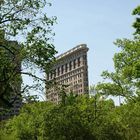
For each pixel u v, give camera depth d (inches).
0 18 852.6
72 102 1711.4
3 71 850.8
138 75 1053.8
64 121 1633.9
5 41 867.4
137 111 1772.9
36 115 2331.4
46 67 892.0
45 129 1659.7
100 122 1722.4
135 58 1339.8
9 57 872.3
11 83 886.4
